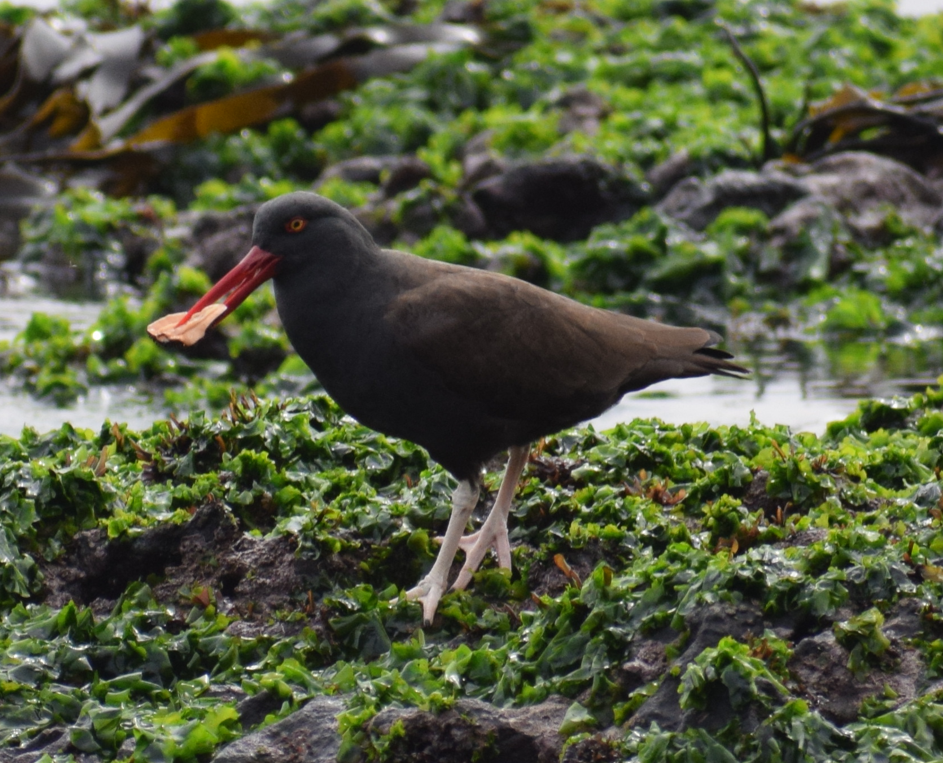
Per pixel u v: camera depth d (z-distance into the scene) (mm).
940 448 11156
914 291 21984
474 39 32406
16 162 28531
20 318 22281
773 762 7695
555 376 10055
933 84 27031
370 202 24734
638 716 8047
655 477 10883
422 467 11445
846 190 23875
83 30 31328
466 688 8742
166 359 19406
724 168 24672
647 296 21859
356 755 8164
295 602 9719
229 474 10750
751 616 8484
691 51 32062
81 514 10547
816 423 15820
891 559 8750
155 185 28500
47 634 9430
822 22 35281
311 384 18312
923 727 7855
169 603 9906
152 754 8320
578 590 9031
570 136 25422
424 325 9734
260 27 32969
